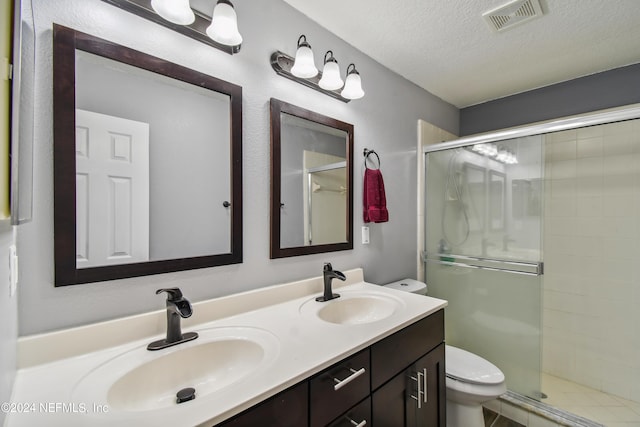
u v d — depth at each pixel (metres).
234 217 1.14
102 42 0.85
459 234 2.07
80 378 0.71
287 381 0.69
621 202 1.88
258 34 1.22
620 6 1.34
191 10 0.92
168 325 0.87
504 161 1.88
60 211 0.79
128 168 0.92
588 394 1.91
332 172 1.53
